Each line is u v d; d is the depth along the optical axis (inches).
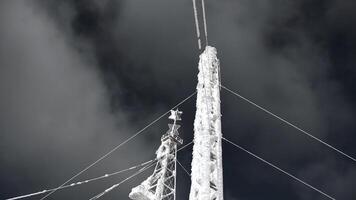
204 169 1031.0
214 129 1226.6
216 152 1124.5
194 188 1027.3
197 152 1129.4
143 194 1802.4
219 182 1038.4
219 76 1569.9
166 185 1836.9
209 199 962.1
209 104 1342.3
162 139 2039.9
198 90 1456.7
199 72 1553.9
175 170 1898.4
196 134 1211.9
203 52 1672.0
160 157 1951.3
